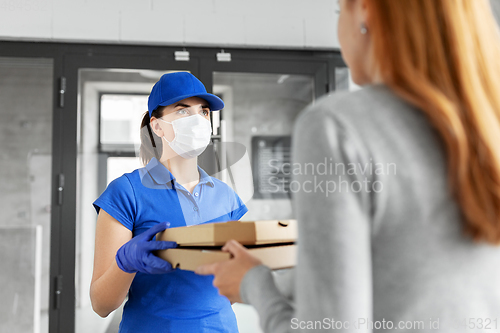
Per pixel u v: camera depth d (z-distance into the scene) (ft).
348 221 1.34
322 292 1.31
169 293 3.42
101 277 3.17
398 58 1.47
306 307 1.35
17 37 7.11
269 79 7.87
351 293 1.30
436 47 1.43
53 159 7.14
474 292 1.44
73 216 7.08
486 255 1.46
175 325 3.35
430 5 1.45
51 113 7.57
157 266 2.35
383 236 1.42
